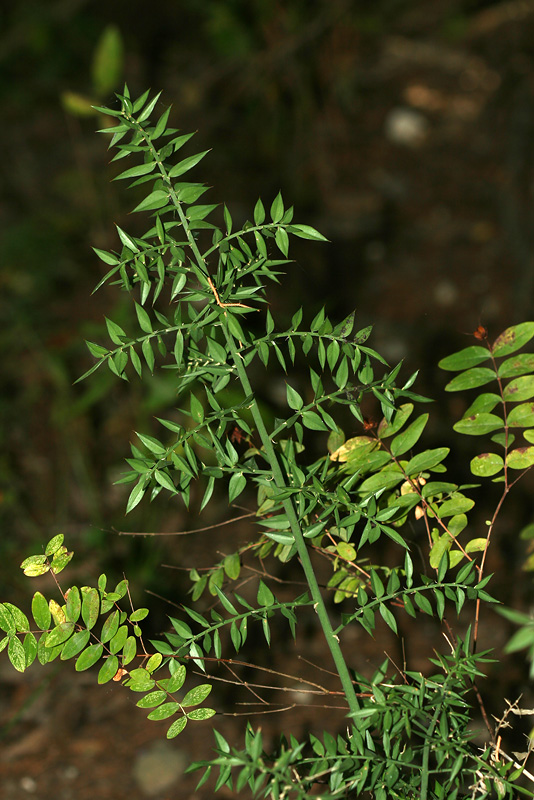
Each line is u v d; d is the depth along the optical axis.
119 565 2.87
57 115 6.29
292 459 1.39
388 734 1.37
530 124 5.02
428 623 2.58
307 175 5.24
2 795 2.14
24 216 5.12
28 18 6.39
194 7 5.77
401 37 7.02
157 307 3.49
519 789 1.37
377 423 1.48
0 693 2.52
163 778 2.12
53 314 4.31
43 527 3.12
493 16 6.82
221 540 3.02
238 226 4.77
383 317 4.47
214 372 1.36
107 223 4.02
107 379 2.96
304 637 2.59
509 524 2.96
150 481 1.36
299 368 3.74
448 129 6.05
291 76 4.90
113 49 2.82
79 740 2.30
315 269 4.77
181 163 1.35
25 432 3.62
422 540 2.68
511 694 2.15
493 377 1.44
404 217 5.32
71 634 1.37
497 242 4.96
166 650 1.38
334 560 1.51
